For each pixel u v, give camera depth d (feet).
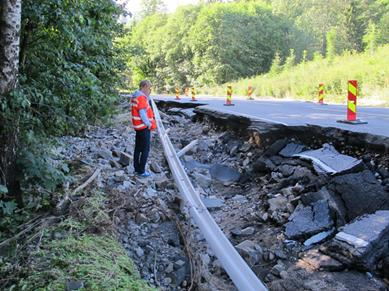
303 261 14.42
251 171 24.75
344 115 34.04
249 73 153.69
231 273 12.87
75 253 13.39
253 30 155.84
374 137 20.24
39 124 18.85
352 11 140.26
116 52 36.78
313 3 193.88
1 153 14.80
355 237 13.56
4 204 14.76
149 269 14.73
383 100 59.88
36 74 20.56
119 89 45.44
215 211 20.90
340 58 104.12
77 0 19.60
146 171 24.80
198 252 15.93
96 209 16.62
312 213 16.47
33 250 13.60
